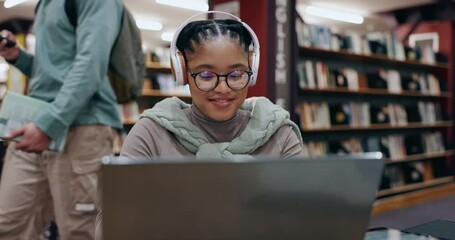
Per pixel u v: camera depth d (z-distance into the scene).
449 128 7.08
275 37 3.41
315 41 4.75
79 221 1.82
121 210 0.63
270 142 1.13
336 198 0.69
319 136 5.32
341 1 7.44
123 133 4.05
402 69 6.59
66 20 1.79
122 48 1.91
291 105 3.53
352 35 5.29
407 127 6.49
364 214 0.71
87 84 1.68
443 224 1.31
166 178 0.63
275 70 3.40
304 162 0.68
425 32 7.50
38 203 1.90
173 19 8.87
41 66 1.81
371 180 0.71
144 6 7.84
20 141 1.64
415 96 6.80
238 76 1.02
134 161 0.62
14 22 8.56
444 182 6.82
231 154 1.07
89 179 1.81
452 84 7.11
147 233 0.65
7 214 1.83
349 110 5.35
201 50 0.99
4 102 1.67
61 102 1.66
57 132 1.66
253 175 0.66
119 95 2.04
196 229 0.66
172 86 5.47
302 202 0.68
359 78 5.52
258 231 0.67
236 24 1.03
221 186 0.65
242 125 1.13
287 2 3.50
